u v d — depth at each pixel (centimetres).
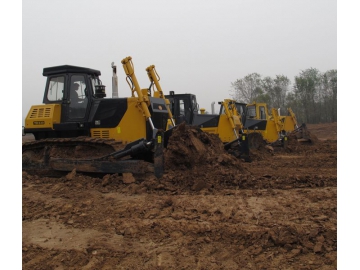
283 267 376
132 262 404
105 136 923
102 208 612
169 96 1659
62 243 468
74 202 659
